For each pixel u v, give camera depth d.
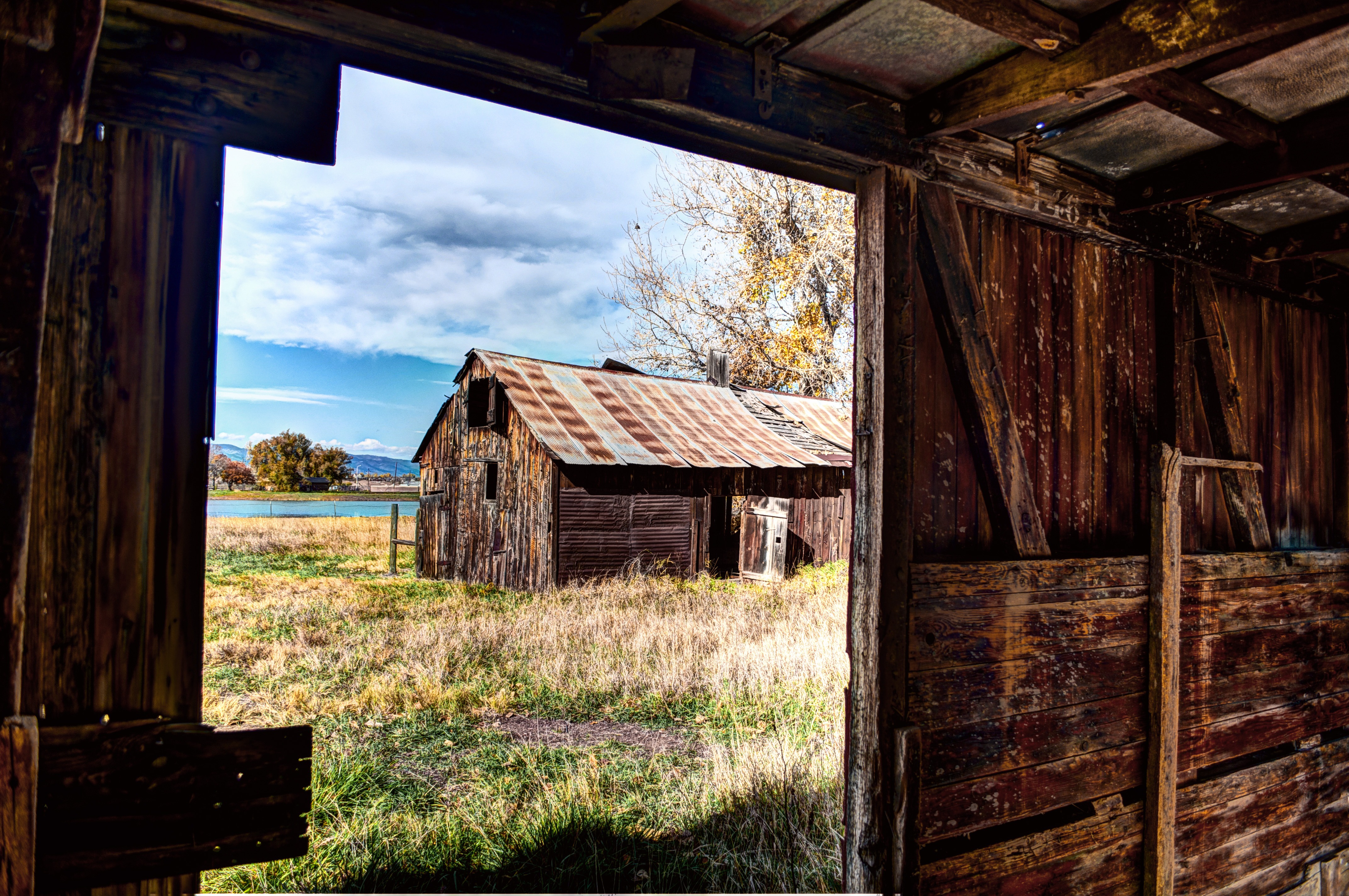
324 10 1.62
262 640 8.62
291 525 28.81
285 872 3.67
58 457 1.56
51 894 1.53
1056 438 3.16
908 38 2.14
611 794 4.68
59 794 1.52
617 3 1.87
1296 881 3.84
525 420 14.11
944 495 2.77
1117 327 3.43
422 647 8.24
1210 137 2.76
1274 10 1.69
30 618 1.53
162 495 1.65
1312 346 4.43
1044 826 2.92
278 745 1.71
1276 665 3.78
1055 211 2.96
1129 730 3.14
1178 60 1.88
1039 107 2.23
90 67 1.39
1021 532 2.86
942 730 2.57
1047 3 1.98
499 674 7.43
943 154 2.65
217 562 17.86
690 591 13.07
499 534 15.09
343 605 11.02
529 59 1.85
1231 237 3.68
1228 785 3.52
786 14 2.06
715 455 15.13
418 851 3.92
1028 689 2.81
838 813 4.14
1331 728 4.06
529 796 4.66
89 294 1.59
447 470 17.08
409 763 5.18
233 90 1.69
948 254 2.70
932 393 2.75
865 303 2.56
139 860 1.58
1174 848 3.22
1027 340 3.07
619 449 14.01
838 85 2.38
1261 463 4.04
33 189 1.36
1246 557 3.65
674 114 2.13
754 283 22.61
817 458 16.73
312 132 1.78
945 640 2.58
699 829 4.19
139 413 1.63
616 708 6.45
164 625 1.65
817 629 8.86
